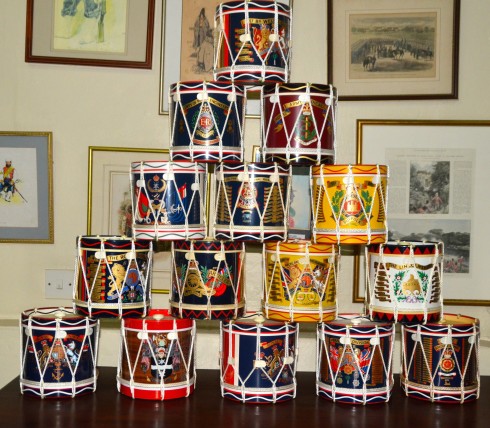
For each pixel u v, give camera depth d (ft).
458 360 5.89
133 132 7.38
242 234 5.85
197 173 5.93
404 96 7.22
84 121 7.38
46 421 5.32
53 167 7.39
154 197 5.83
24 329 5.98
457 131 7.24
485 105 7.24
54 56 7.32
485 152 7.23
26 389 5.95
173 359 5.90
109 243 5.78
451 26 7.19
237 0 6.05
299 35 7.34
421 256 5.78
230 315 5.88
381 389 5.89
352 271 7.35
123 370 6.00
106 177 7.38
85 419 5.38
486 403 5.93
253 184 5.85
